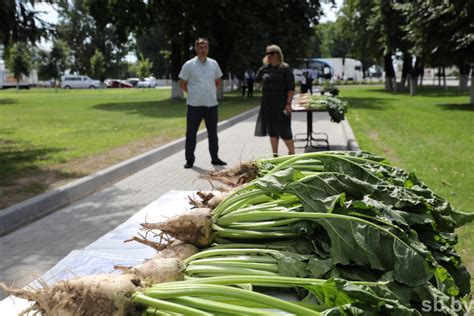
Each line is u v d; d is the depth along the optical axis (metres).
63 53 78.62
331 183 2.75
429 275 2.24
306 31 34.59
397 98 33.72
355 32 49.81
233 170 3.99
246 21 29.66
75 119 20.33
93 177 8.38
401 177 3.40
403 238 2.41
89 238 5.81
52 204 7.07
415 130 14.77
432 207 3.01
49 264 5.04
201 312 2.03
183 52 33.66
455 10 22.06
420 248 2.39
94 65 81.38
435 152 10.64
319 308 2.14
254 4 30.50
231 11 29.39
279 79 9.32
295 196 2.89
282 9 32.03
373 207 2.56
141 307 2.13
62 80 78.94
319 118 21.06
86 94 49.25
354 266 2.42
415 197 2.88
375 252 2.33
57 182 8.14
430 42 24.05
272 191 2.75
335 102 11.45
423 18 23.67
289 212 2.71
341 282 2.09
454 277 2.70
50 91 62.34
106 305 2.11
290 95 9.37
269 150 12.14
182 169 9.83
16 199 7.02
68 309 2.12
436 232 2.78
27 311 2.31
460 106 25.28
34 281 3.40
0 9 12.12
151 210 5.08
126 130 15.55
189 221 2.90
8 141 13.50
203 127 15.62
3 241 5.75
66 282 2.22
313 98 11.80
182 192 5.82
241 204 3.00
